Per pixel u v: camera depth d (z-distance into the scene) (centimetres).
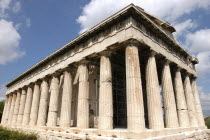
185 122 2652
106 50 2252
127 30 2041
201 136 2714
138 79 1894
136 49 2025
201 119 3359
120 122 3114
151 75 2195
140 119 1745
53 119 2947
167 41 2727
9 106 5516
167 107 2406
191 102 3122
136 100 1795
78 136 2055
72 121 3266
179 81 2861
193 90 3581
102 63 2255
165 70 2552
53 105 3028
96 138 1838
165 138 1783
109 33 2294
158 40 2547
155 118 2023
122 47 2181
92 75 3312
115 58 2952
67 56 2973
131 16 2086
